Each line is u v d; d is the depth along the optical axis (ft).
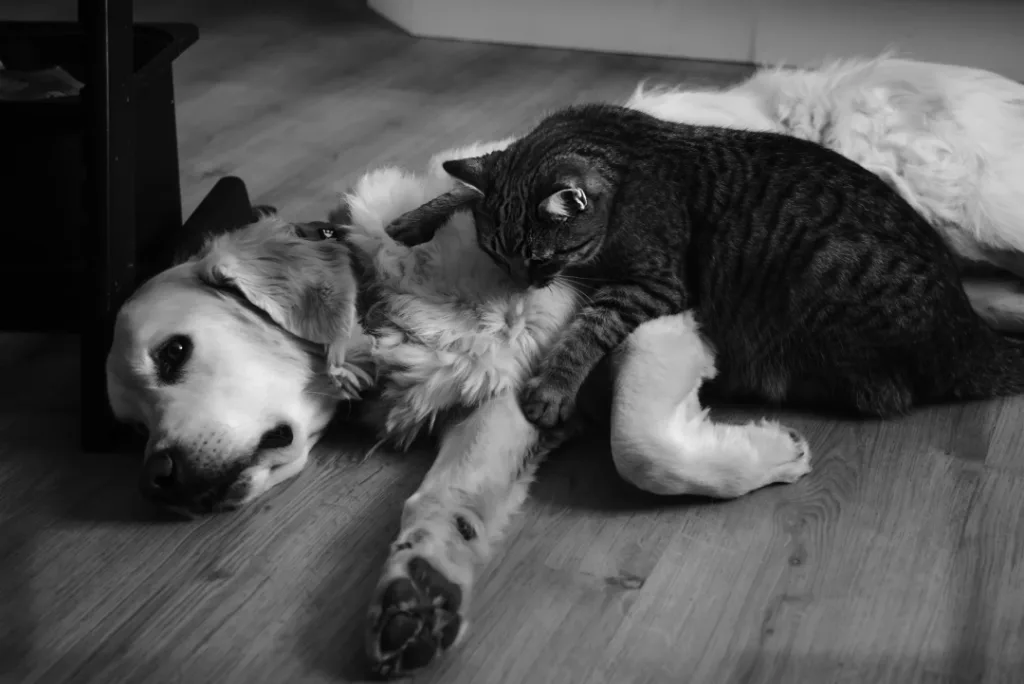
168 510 5.98
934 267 6.30
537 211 6.26
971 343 6.39
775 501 5.82
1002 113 7.47
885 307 6.21
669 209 6.62
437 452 6.42
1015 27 11.74
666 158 6.75
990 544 5.42
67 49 8.11
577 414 6.40
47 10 14.17
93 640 5.07
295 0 15.72
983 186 7.20
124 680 4.83
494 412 6.05
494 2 13.69
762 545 5.50
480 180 6.75
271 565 5.54
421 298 6.30
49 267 7.10
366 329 6.36
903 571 5.27
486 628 5.04
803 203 6.41
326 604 5.26
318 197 9.38
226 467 5.77
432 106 11.59
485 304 6.27
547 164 6.53
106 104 6.20
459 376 6.17
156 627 5.14
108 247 6.33
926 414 6.52
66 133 6.63
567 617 5.09
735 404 6.84
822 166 6.57
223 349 5.90
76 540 5.78
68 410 7.05
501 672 4.79
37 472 6.39
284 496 6.07
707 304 6.63
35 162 6.75
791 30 12.61
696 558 5.43
